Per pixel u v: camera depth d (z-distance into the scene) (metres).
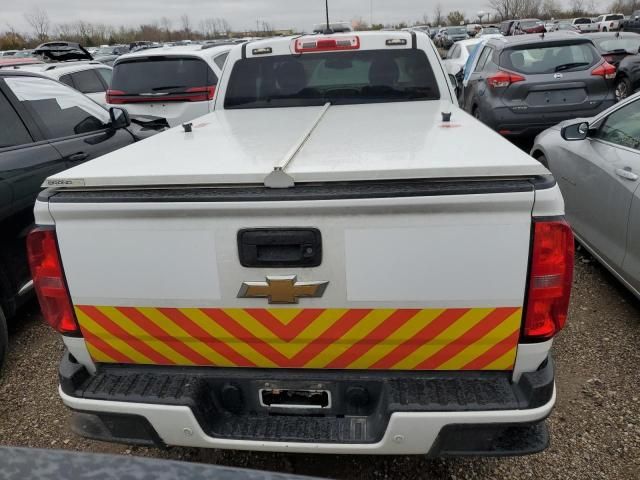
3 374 3.27
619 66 10.60
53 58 16.23
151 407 1.88
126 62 6.68
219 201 1.71
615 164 3.62
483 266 1.71
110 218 1.80
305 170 1.73
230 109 4.02
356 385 1.91
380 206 1.66
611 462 2.41
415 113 3.28
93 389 1.96
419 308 1.77
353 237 1.71
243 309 1.84
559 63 7.06
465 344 1.81
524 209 1.65
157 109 6.70
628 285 3.52
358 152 2.03
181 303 1.86
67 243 1.86
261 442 1.88
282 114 3.53
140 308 1.90
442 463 2.46
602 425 2.63
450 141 2.20
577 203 4.22
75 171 1.90
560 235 1.67
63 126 4.02
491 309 1.76
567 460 2.44
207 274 1.81
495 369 1.85
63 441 2.70
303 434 1.90
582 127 4.06
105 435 2.02
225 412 2.01
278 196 1.69
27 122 3.66
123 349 1.99
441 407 1.78
